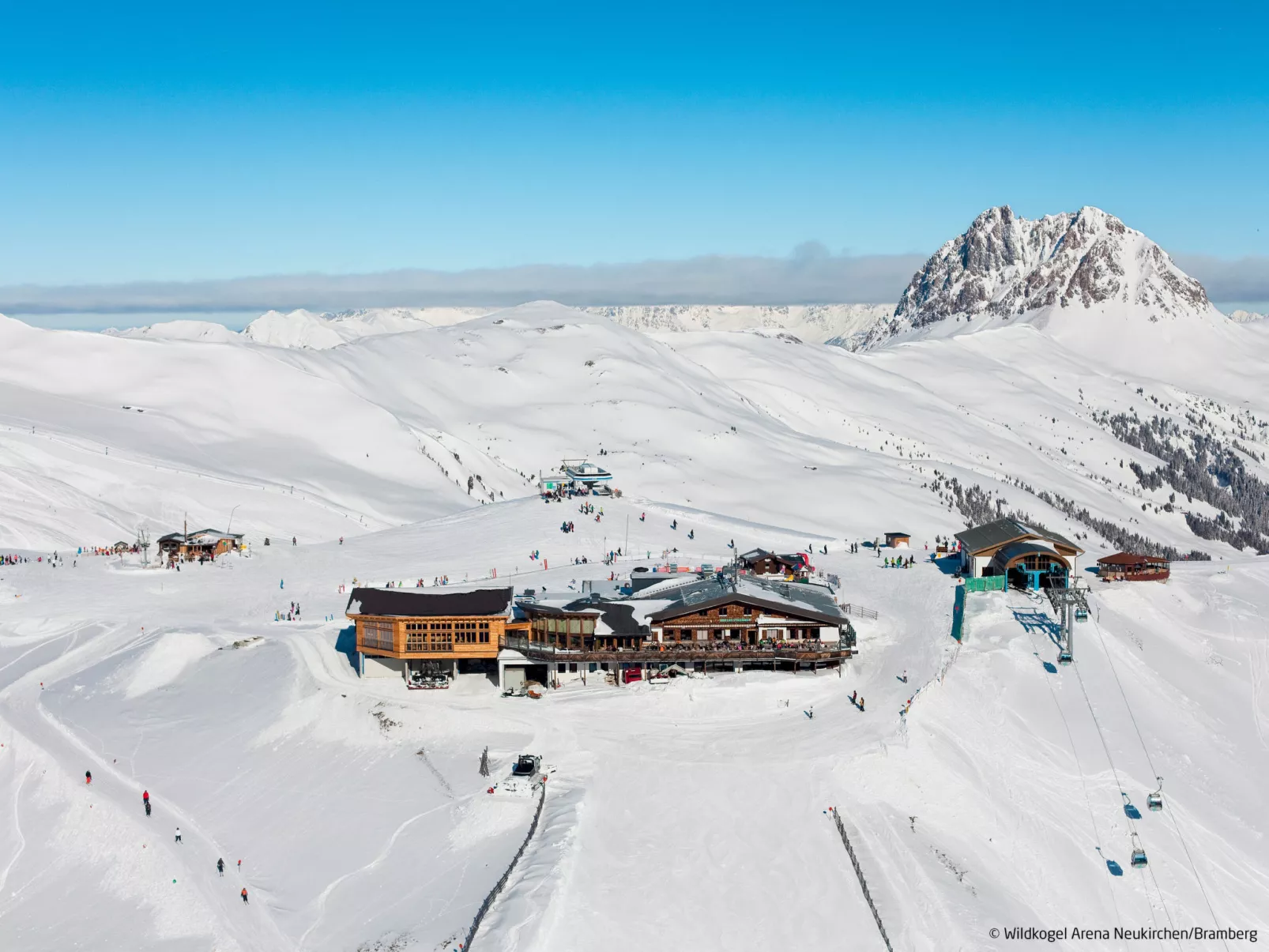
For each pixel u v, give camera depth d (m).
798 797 79.00
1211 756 91.81
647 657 99.31
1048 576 118.19
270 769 88.69
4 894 74.69
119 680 106.44
